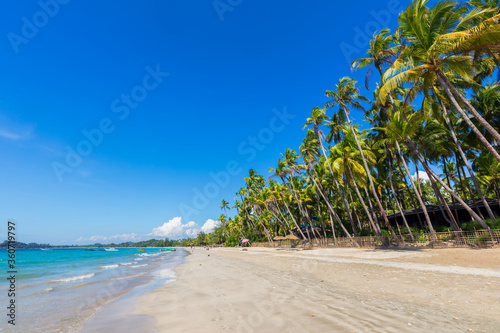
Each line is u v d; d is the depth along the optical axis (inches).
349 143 1157.7
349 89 1079.6
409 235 858.8
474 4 740.7
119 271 1058.1
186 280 653.9
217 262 1173.1
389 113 952.9
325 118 1300.4
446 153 1002.7
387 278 435.2
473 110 576.7
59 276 918.4
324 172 1509.6
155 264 1414.9
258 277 577.0
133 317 338.0
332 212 1339.8
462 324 211.9
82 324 321.7
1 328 314.5
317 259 846.5
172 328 273.1
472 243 653.3
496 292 297.0
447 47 569.3
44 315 376.2
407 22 663.8
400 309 262.4
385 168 1352.1
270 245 2135.8
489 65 834.2
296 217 2298.2
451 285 347.9
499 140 538.3
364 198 1608.0
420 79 693.3
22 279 842.2
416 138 976.3
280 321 254.8
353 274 504.7
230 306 336.8
